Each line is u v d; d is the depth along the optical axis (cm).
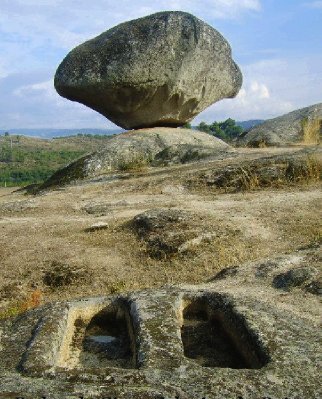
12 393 235
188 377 251
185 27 1712
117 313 368
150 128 1841
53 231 900
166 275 682
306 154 1187
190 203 1005
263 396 234
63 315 333
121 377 250
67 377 251
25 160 6159
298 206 899
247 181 1106
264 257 679
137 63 1662
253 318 319
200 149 1532
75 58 1747
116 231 854
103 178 1441
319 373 255
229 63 1859
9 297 656
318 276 541
